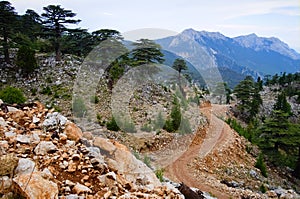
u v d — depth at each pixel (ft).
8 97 43.50
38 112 18.74
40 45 136.77
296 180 80.12
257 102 157.99
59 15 112.27
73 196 12.67
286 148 92.32
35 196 11.74
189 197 21.93
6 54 119.96
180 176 43.93
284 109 174.50
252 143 90.38
